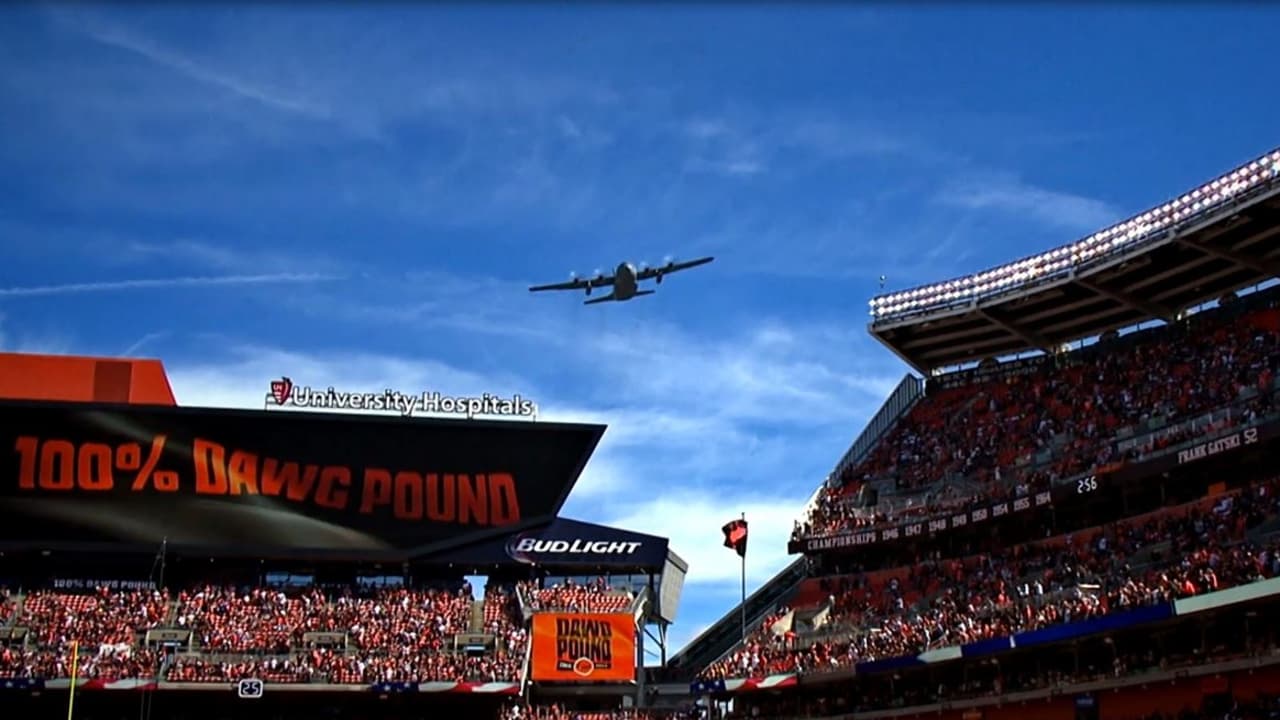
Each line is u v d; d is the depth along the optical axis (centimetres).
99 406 9812
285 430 10000
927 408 10662
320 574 10238
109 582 9838
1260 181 8038
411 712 9344
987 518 8738
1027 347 10331
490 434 10231
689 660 10588
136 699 8981
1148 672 6894
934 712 8238
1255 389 7844
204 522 9825
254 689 8862
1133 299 9350
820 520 10081
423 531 10069
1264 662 6253
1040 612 7512
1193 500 7881
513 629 9706
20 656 8806
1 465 9638
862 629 9056
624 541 10262
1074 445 8850
